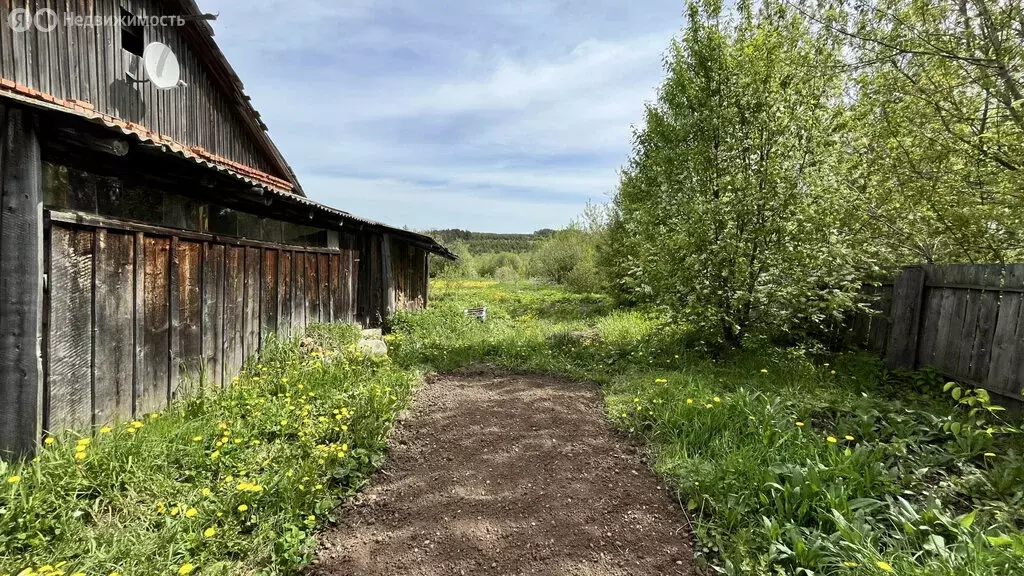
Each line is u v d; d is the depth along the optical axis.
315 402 3.81
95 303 2.89
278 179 8.46
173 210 3.73
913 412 3.38
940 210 4.56
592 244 18.42
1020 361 3.38
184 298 3.74
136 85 5.14
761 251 5.16
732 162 5.39
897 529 2.17
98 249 2.91
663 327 5.98
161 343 3.48
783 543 2.16
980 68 4.07
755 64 5.19
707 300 5.48
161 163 3.24
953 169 4.57
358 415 3.52
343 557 2.21
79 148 2.78
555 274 25.00
